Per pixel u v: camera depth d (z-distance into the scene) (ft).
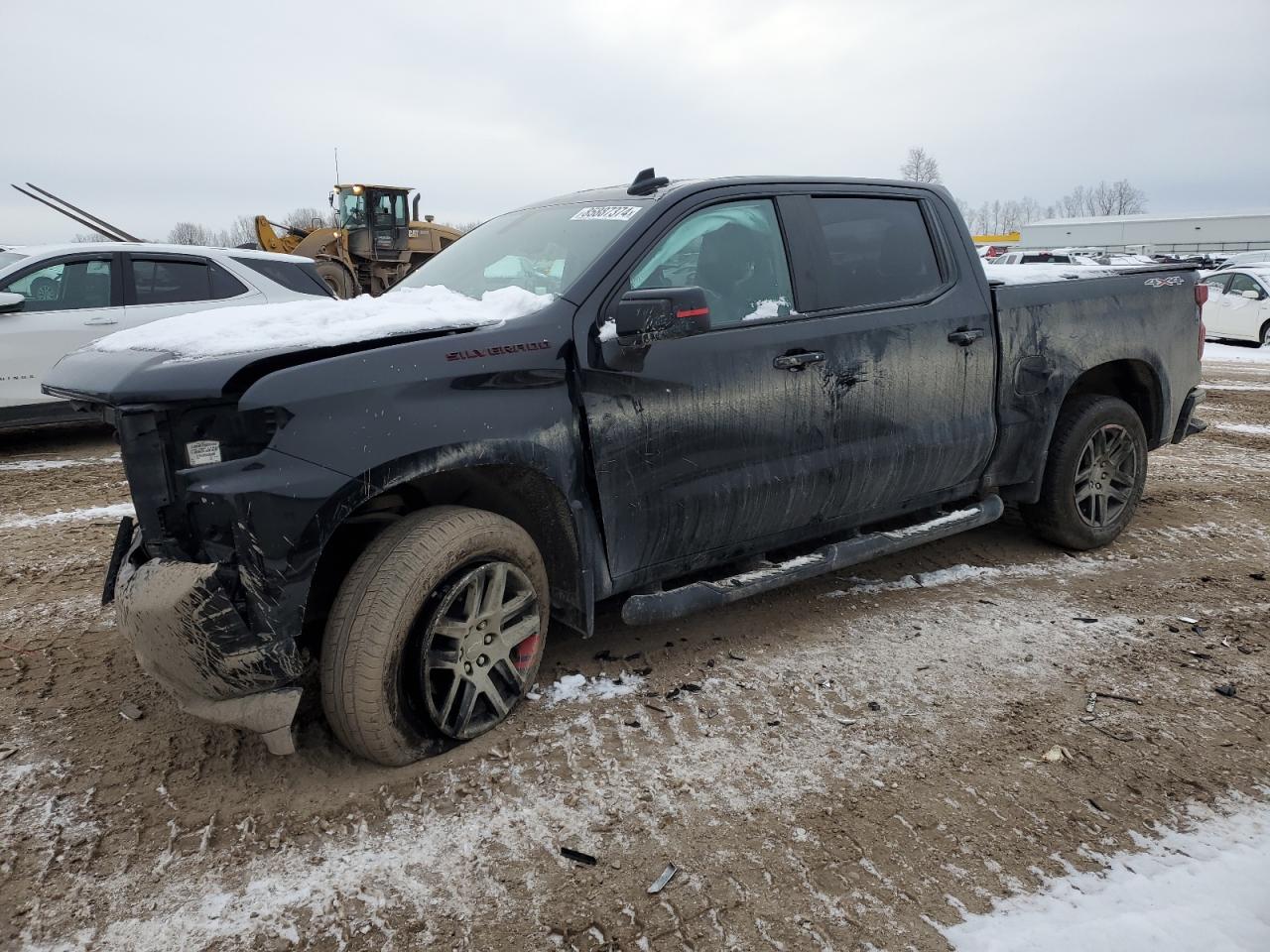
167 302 25.82
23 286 24.04
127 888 7.31
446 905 7.16
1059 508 15.15
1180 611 13.29
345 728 8.64
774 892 7.33
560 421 9.63
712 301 11.02
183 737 9.59
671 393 10.32
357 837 7.97
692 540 10.94
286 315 9.66
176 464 8.24
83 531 17.39
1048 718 10.13
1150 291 15.88
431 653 8.92
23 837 7.91
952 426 13.14
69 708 10.19
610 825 8.15
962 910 7.16
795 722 10.00
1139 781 8.93
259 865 7.60
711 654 11.72
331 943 6.77
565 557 10.24
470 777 8.85
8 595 13.80
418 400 8.67
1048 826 8.22
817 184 12.34
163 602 7.87
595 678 10.99
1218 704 10.49
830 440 11.80
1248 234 213.46
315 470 8.05
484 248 12.60
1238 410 33.94
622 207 11.29
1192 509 18.98
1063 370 14.40
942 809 8.45
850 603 13.56
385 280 65.92
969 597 13.82
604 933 6.89
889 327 12.25
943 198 13.74
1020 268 16.47
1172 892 7.36
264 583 7.99
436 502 10.21
